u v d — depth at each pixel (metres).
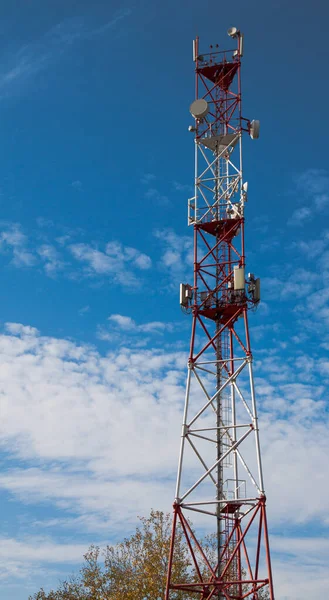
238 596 63.69
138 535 91.12
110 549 91.88
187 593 85.06
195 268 73.00
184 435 66.88
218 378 69.56
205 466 66.69
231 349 71.19
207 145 77.12
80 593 90.44
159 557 87.62
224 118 77.50
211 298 71.19
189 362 69.50
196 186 75.81
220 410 68.94
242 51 78.44
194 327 70.62
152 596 84.00
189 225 74.69
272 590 60.09
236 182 74.81
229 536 66.38
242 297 69.69
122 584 88.00
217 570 64.94
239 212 72.94
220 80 78.44
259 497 63.09
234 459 68.94
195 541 64.31
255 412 65.94
